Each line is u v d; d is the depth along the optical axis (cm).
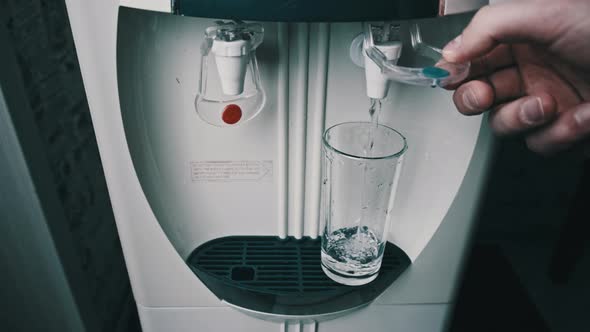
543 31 40
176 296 54
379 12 35
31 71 56
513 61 49
